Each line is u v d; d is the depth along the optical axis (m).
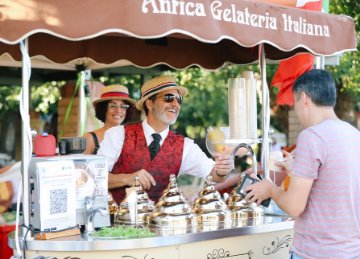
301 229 3.31
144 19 3.24
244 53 5.47
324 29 4.22
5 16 3.13
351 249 3.20
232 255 3.83
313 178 3.21
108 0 3.20
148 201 3.99
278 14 3.89
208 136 4.63
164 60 5.88
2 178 6.25
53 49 5.42
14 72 7.75
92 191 3.66
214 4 3.51
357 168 3.26
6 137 10.30
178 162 4.65
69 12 3.14
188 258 3.61
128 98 5.70
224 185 5.17
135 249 3.42
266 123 4.41
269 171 4.55
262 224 3.96
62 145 3.72
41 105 10.06
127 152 4.57
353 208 3.22
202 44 5.79
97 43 5.62
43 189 3.42
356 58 8.95
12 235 3.66
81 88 7.14
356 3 8.48
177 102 4.58
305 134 3.25
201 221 3.94
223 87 12.79
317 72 3.38
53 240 3.38
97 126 7.03
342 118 9.57
